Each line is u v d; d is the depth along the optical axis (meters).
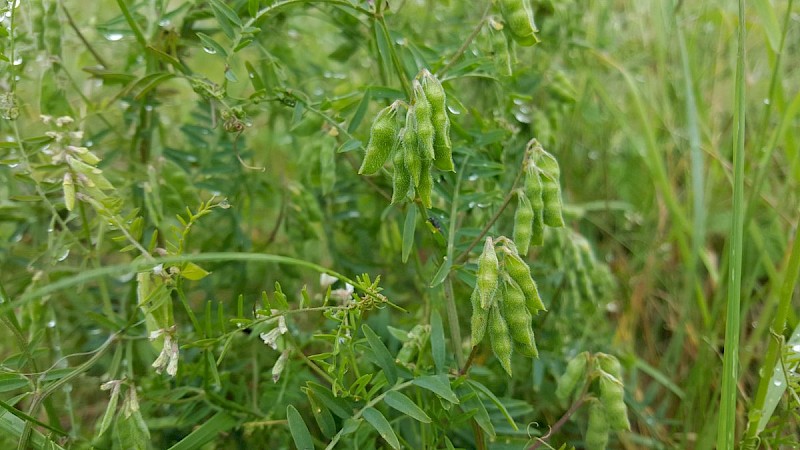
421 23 0.20
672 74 0.23
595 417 0.14
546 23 0.18
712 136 0.22
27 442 0.14
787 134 0.18
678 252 0.21
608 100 0.21
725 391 0.13
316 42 0.22
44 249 0.16
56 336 0.16
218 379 0.14
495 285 0.13
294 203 0.18
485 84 0.18
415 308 0.18
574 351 0.18
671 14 0.19
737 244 0.13
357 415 0.13
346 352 0.14
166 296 0.14
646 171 0.22
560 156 0.21
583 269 0.17
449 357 0.15
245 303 0.18
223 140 0.18
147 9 0.16
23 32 0.16
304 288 0.13
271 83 0.17
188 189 0.17
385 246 0.19
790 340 0.15
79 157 0.14
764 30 0.18
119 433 0.13
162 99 0.18
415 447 0.15
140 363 0.16
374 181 0.18
